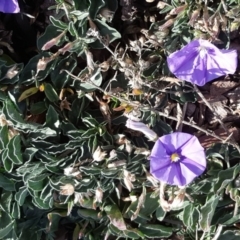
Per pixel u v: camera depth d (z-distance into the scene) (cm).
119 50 24
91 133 23
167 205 24
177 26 23
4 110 22
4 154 23
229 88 25
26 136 23
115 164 23
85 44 23
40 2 24
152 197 25
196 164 22
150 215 26
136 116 23
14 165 24
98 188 23
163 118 25
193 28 23
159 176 22
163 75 24
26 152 23
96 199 24
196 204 25
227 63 20
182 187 23
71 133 23
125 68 22
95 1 23
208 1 23
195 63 21
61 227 27
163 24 23
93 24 23
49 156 23
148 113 24
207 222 24
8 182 24
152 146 25
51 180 23
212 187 24
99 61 25
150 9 25
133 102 22
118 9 25
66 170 23
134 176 23
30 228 26
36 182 23
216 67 21
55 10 24
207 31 23
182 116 24
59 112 24
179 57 20
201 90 25
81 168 23
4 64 22
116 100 24
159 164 22
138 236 26
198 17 23
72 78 24
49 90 23
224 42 23
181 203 23
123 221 25
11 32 24
